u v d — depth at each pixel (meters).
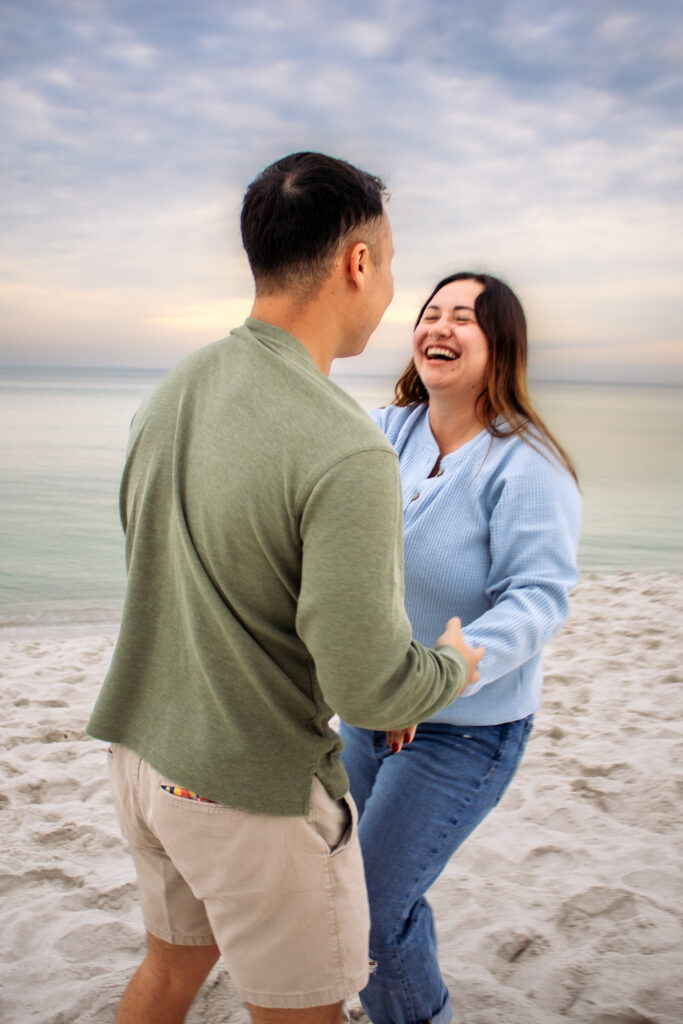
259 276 1.23
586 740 3.90
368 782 1.85
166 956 1.42
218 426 1.15
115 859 2.92
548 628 1.60
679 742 3.82
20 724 4.20
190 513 1.16
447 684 1.19
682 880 2.70
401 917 1.64
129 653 1.28
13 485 16.81
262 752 1.15
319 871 1.21
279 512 1.08
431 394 1.90
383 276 1.28
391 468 1.08
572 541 1.71
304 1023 1.25
